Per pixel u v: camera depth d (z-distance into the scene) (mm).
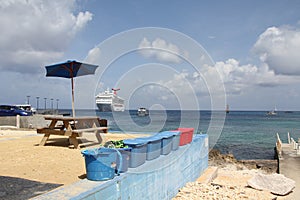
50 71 9109
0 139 9789
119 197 4367
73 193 3904
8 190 4109
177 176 7039
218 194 7207
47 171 5285
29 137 10516
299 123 71375
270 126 59125
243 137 35531
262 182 8492
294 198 7754
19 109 24125
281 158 14727
